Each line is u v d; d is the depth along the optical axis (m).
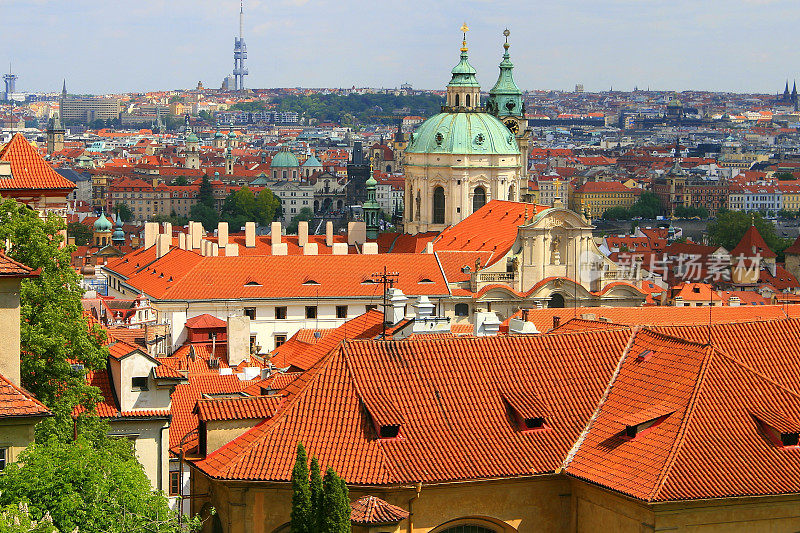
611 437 194.12
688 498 179.75
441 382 198.25
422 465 187.25
